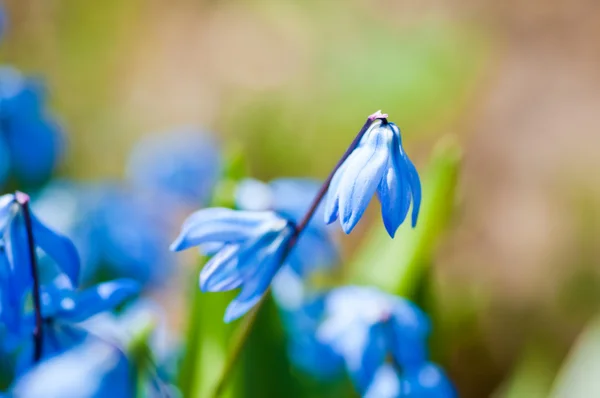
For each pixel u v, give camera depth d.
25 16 0.60
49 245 0.24
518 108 0.65
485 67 0.67
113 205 0.34
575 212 0.58
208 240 0.24
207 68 0.69
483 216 0.59
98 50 0.64
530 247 0.57
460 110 0.63
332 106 0.62
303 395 0.30
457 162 0.30
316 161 0.60
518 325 0.52
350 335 0.27
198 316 0.29
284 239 0.24
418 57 0.64
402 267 0.30
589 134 0.62
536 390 0.37
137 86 0.66
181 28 0.70
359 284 0.30
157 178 0.36
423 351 0.28
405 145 0.61
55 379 0.22
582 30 0.70
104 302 0.24
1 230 0.23
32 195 0.34
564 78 0.67
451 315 0.50
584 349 0.34
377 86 0.62
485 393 0.48
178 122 0.65
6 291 0.24
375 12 0.68
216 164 0.36
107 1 0.65
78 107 0.62
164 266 0.36
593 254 0.56
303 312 0.31
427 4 0.69
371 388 0.27
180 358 0.31
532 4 0.72
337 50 0.66
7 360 0.28
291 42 0.68
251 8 0.71
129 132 0.63
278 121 0.63
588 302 0.53
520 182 0.61
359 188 0.23
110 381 0.22
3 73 0.33
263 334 0.29
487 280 0.54
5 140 0.33
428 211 0.30
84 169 0.60
